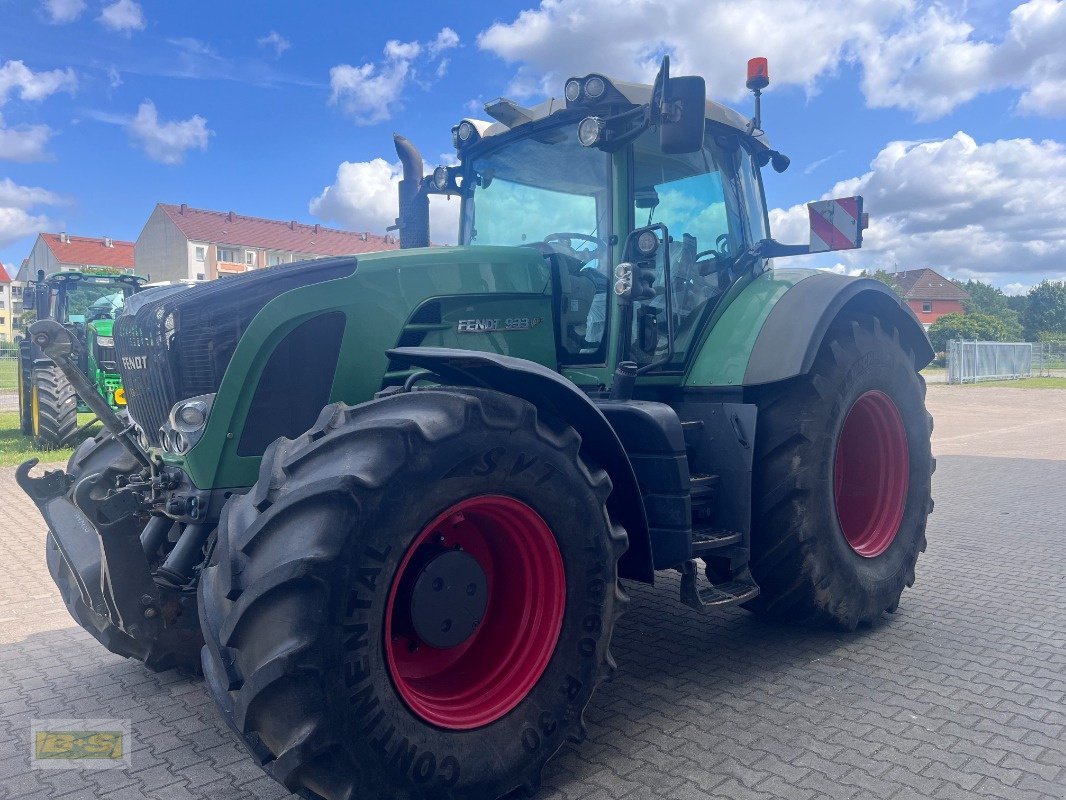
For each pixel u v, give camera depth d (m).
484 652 2.75
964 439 13.59
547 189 4.08
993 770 2.72
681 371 4.07
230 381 2.90
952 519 7.00
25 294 13.44
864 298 4.36
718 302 4.23
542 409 2.83
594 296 3.86
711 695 3.36
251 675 2.15
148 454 2.94
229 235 58.31
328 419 2.43
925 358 4.97
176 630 3.38
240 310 2.96
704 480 3.64
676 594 4.86
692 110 3.35
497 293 3.55
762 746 2.91
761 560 3.85
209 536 2.95
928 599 4.70
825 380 3.86
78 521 3.20
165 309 3.01
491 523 2.67
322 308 3.08
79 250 73.81
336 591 2.16
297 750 2.12
